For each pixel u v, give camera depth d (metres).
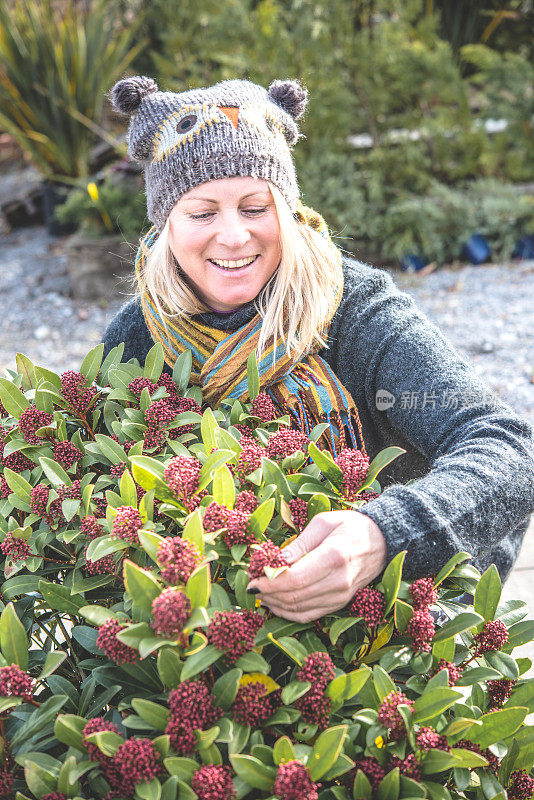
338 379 1.46
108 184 4.95
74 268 4.95
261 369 1.38
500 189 4.75
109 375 1.29
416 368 1.36
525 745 1.04
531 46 5.60
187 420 1.21
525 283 4.39
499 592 1.06
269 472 1.08
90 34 5.77
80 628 1.07
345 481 1.10
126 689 1.04
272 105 1.35
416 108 5.25
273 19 4.92
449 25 6.08
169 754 0.90
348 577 0.98
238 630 0.90
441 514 1.06
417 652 1.01
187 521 0.93
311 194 4.71
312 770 0.86
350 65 4.89
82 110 5.78
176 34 5.36
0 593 1.13
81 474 1.21
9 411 1.25
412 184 4.91
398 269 4.77
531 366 3.40
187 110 1.29
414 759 0.92
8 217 6.43
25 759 0.93
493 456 1.16
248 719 0.91
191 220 1.31
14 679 0.93
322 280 1.38
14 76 5.52
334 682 0.91
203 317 1.44
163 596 0.86
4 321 4.74
